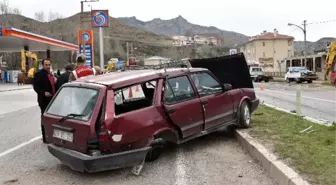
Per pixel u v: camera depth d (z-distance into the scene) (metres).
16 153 7.58
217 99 7.60
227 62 9.41
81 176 5.96
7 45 46.50
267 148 6.46
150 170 6.13
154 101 6.30
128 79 6.17
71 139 5.80
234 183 5.38
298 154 5.89
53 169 6.39
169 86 6.66
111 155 5.50
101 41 38.00
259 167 6.09
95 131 5.53
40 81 8.02
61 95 6.33
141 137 5.86
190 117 6.83
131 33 153.00
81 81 6.27
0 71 49.31
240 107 8.34
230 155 6.93
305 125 8.62
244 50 109.12
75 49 60.94
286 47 97.06
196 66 9.69
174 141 6.65
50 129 6.23
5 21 83.06
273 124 8.96
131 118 5.80
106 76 6.54
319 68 57.91
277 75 69.50
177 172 5.98
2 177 5.99
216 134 8.80
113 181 5.67
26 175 6.07
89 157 5.45
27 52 44.03
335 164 5.25
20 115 13.89
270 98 20.44
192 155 7.00
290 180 4.81
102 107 5.64
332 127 8.12
